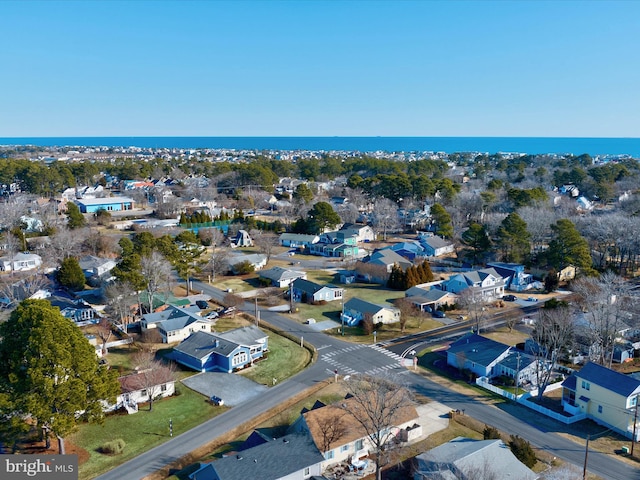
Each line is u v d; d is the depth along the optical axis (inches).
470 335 2566.4
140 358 2272.4
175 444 1711.4
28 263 3794.3
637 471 1585.9
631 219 4141.2
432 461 1477.6
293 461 1464.1
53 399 1482.5
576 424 1887.3
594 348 2367.1
